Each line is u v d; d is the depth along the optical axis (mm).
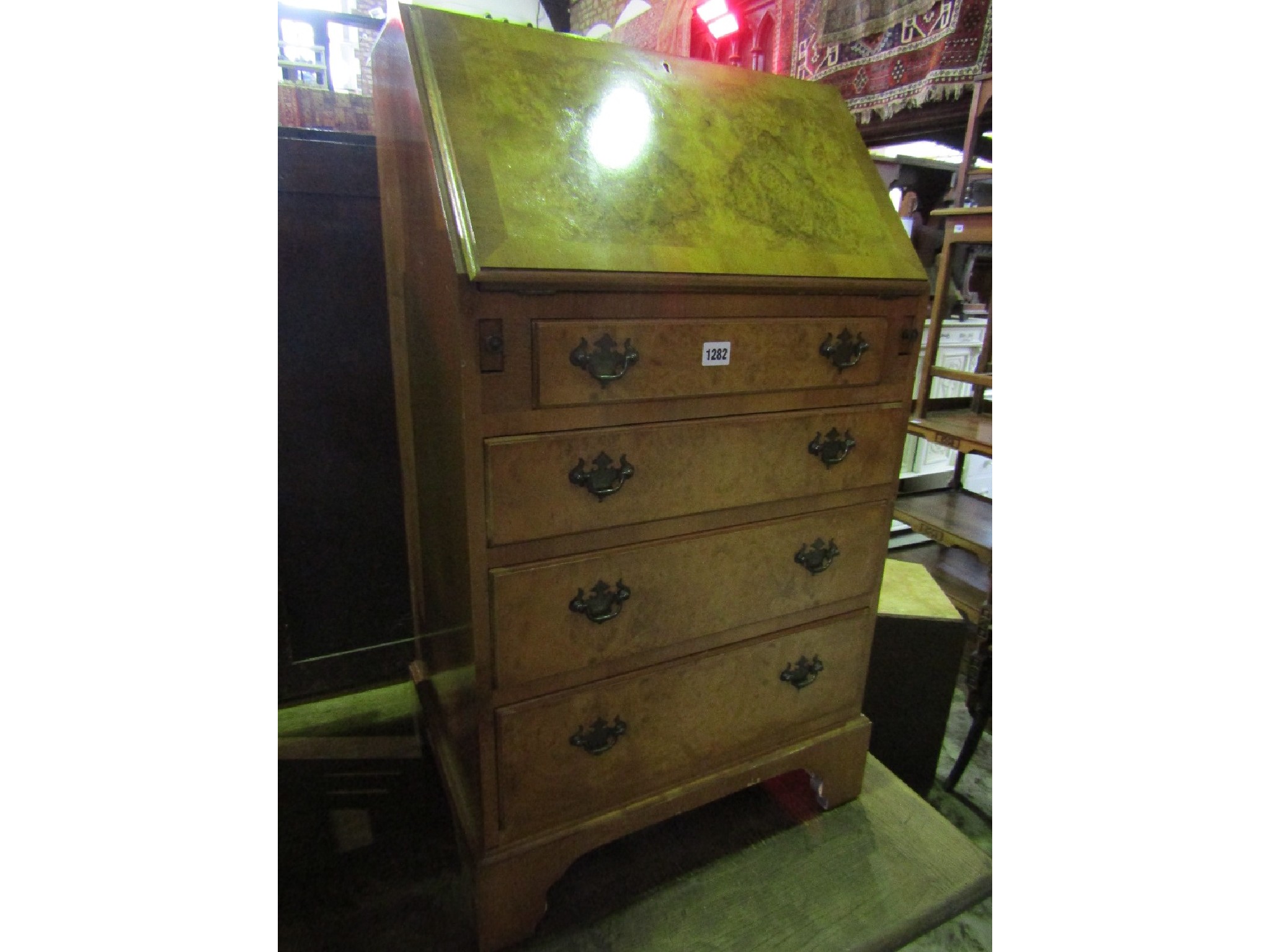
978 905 1222
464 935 1112
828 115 1125
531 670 952
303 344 1463
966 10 1824
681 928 1124
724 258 897
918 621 1512
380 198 1406
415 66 856
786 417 1030
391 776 1447
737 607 1099
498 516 864
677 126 971
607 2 3471
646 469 938
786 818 1355
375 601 1686
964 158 1998
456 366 826
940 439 2066
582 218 836
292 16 2213
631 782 1103
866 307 1042
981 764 1838
